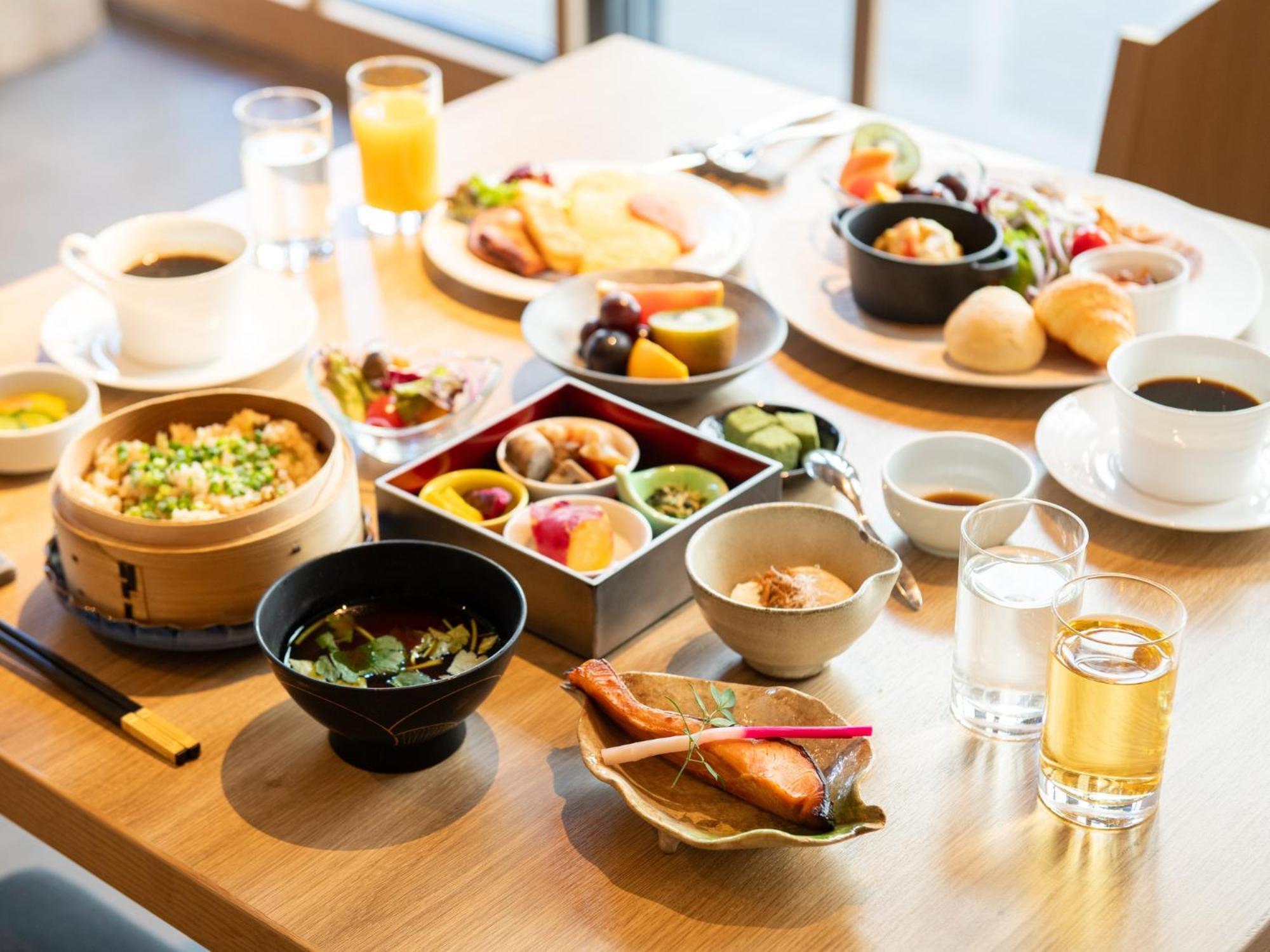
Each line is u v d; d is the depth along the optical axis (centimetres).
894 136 174
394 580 101
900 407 138
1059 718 88
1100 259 147
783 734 89
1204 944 82
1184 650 106
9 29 431
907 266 144
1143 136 200
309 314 150
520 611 94
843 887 86
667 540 106
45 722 100
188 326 138
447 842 90
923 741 98
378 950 82
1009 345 136
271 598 95
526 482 118
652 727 90
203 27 464
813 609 96
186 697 102
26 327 150
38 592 113
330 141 169
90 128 404
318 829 91
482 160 185
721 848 84
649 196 167
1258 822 91
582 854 89
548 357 137
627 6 376
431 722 90
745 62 384
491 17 405
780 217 172
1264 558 116
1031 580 96
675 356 136
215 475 111
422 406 130
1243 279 153
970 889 86
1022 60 385
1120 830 90
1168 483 119
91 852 95
